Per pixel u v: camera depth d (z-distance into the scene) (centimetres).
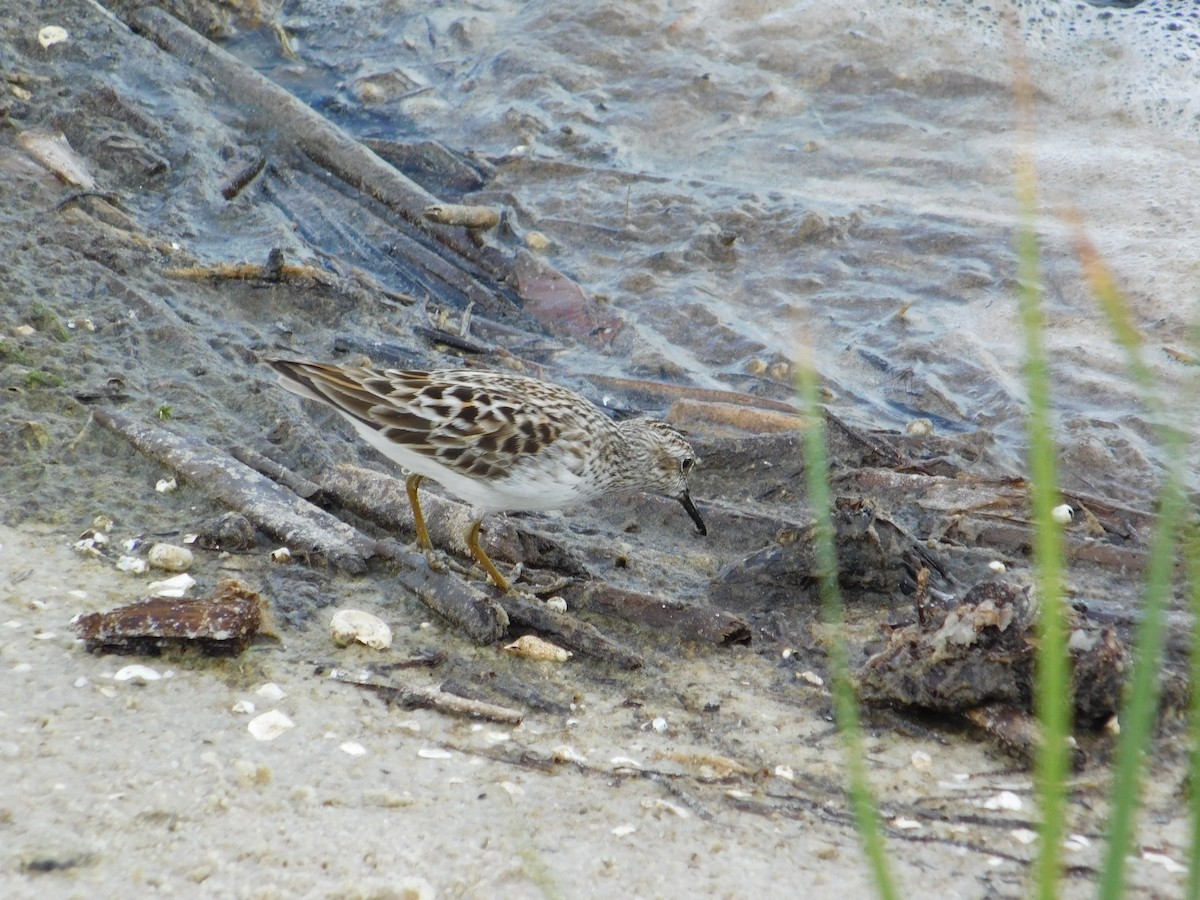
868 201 1850
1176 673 980
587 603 1106
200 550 1112
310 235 1777
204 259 1633
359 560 1108
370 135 2011
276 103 1930
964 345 1598
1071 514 1285
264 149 1902
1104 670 933
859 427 1448
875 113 2017
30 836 732
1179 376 1520
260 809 788
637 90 2078
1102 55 2058
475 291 1702
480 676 989
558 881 756
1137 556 1202
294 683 940
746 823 838
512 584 1116
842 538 1134
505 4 2278
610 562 1206
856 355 1606
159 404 1327
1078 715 941
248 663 955
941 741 952
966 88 2033
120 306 1466
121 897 693
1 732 830
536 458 1084
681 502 1248
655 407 1517
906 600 1151
